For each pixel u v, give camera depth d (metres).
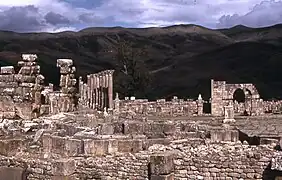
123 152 23.80
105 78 55.09
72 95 41.19
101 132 29.03
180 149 21.67
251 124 37.66
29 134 29.17
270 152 18.61
